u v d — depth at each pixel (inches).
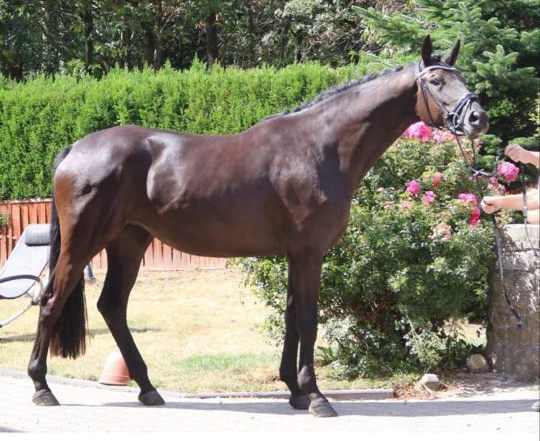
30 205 721.0
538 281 361.1
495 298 383.2
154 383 367.2
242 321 508.1
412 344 365.1
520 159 276.7
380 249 365.4
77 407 318.0
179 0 1063.0
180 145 318.3
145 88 678.5
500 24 533.6
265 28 1190.3
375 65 574.6
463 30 511.2
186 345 445.1
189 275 660.7
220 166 311.6
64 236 314.3
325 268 368.8
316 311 305.4
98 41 1082.7
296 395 319.0
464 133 296.7
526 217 284.2
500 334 380.8
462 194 373.1
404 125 313.4
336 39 1090.7
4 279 415.2
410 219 368.5
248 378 375.9
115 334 329.7
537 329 362.3
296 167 305.4
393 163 386.0
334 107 312.2
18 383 369.1
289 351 321.7
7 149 721.0
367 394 348.2
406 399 343.6
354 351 376.8
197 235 314.3
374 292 374.0
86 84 708.0
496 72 496.1
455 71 303.4
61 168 317.7
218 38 1215.6
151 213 317.1
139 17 1029.8
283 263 379.6
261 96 653.3
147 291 612.1
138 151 316.2
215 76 666.2
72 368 394.9
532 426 281.7
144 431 277.9
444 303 367.6
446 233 358.3
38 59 1112.2
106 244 322.0
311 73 643.5
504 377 372.8
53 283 318.7
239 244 313.6
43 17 1067.3
